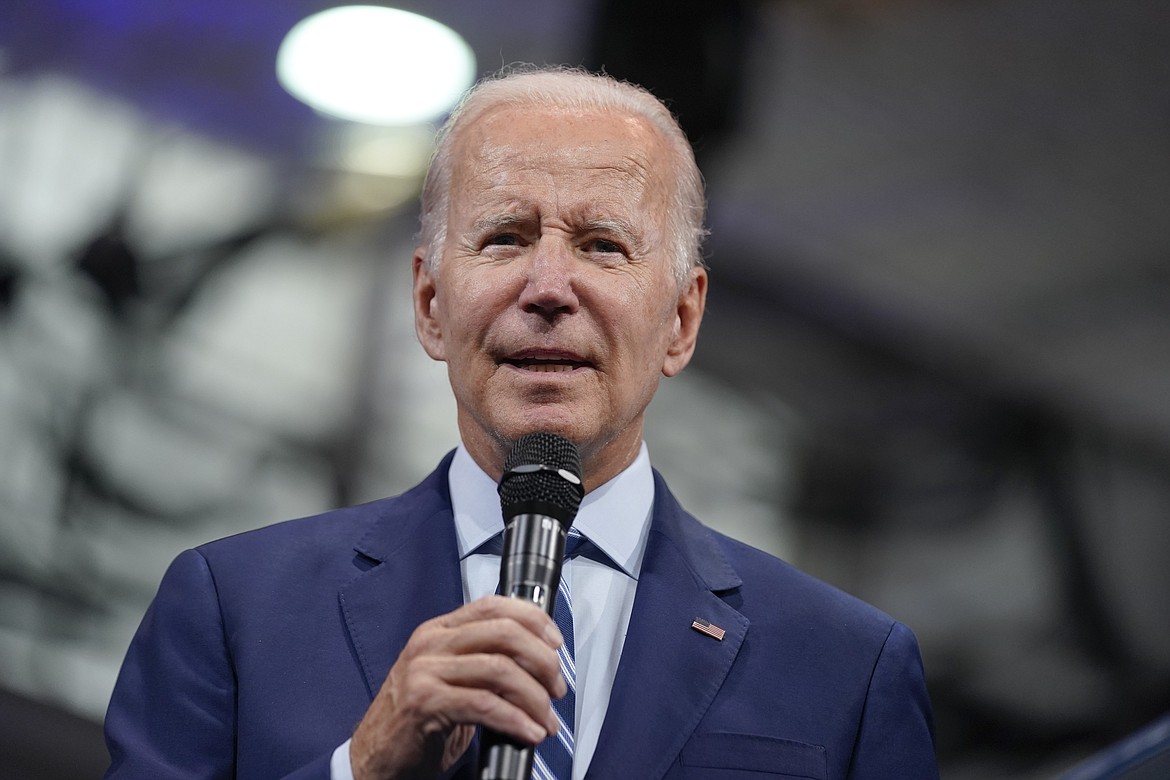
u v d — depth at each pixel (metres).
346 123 18.73
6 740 17.25
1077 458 21.88
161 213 19.02
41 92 18.67
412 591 6.10
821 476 21.59
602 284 6.04
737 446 21.50
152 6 18.39
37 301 18.70
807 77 18.94
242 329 19.22
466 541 6.34
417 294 6.85
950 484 21.83
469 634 4.75
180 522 18.72
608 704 5.79
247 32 18.42
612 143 6.34
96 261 18.83
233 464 19.05
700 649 5.98
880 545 21.64
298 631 5.98
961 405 21.97
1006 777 21.66
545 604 4.91
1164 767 4.47
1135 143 19.70
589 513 6.40
